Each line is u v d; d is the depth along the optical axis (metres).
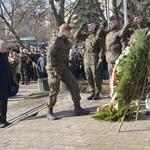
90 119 8.07
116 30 9.66
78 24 23.16
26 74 19.11
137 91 7.14
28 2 19.52
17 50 20.70
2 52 8.20
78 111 8.58
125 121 7.61
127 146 6.10
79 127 7.47
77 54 19.78
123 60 7.07
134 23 9.18
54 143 6.56
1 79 8.12
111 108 7.85
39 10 21.22
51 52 8.16
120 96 7.04
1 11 17.02
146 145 6.10
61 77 8.40
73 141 6.59
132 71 6.93
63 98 11.20
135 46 6.98
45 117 8.75
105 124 7.55
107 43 9.70
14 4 18.28
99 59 10.21
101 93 11.38
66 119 8.31
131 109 7.75
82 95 11.30
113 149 6.00
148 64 7.08
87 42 10.29
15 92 8.38
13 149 6.41
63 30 8.35
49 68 8.30
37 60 19.28
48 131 7.38
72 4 17.50
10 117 9.16
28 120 8.63
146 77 7.11
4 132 7.65
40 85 14.18
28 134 7.30
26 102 11.73
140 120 7.62
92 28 10.16
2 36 31.80
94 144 6.33
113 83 7.35
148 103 7.98
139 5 22.97
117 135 6.74
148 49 6.99
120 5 19.39
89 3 22.45
